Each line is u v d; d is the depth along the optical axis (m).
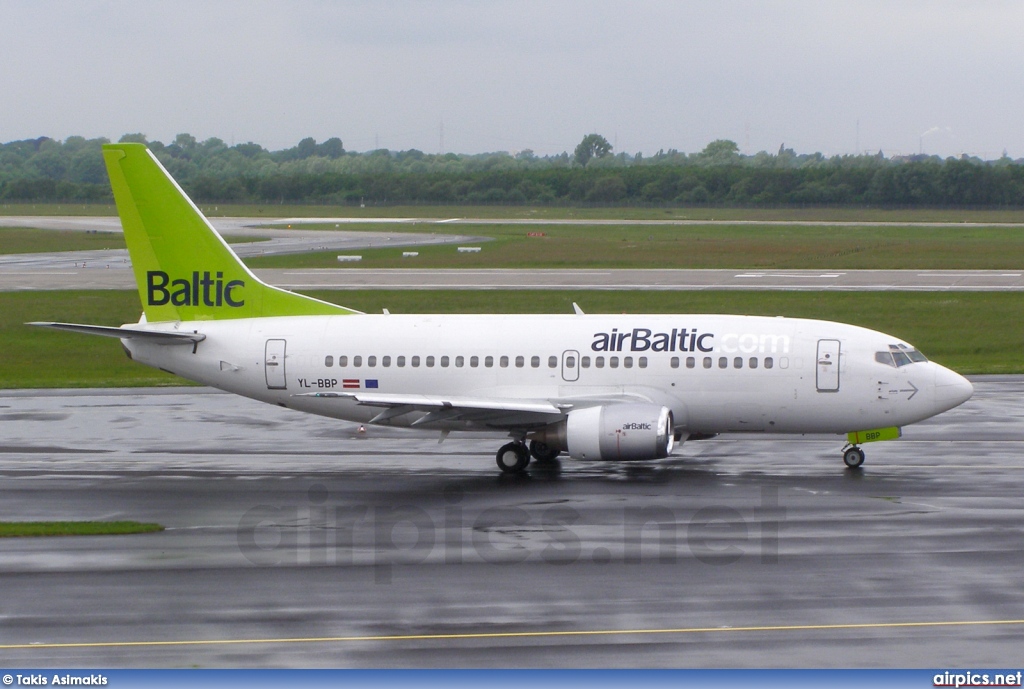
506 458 150.62
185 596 99.38
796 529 119.25
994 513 125.19
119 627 92.06
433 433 180.88
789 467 152.12
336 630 90.94
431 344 158.25
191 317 165.12
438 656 85.44
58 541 117.62
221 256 163.88
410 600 97.75
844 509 127.75
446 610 95.19
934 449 163.25
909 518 123.31
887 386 148.25
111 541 117.56
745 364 151.12
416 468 155.12
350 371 159.12
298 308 164.75
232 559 110.62
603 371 153.88
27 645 88.50
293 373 160.25
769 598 97.19
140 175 161.62
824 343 150.50
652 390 152.75
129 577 104.94
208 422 191.88
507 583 102.06
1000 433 174.75
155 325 165.25
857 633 89.00
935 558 108.06
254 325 162.62
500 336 157.38
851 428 151.12
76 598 99.12
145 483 146.00
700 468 152.38
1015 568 104.75
